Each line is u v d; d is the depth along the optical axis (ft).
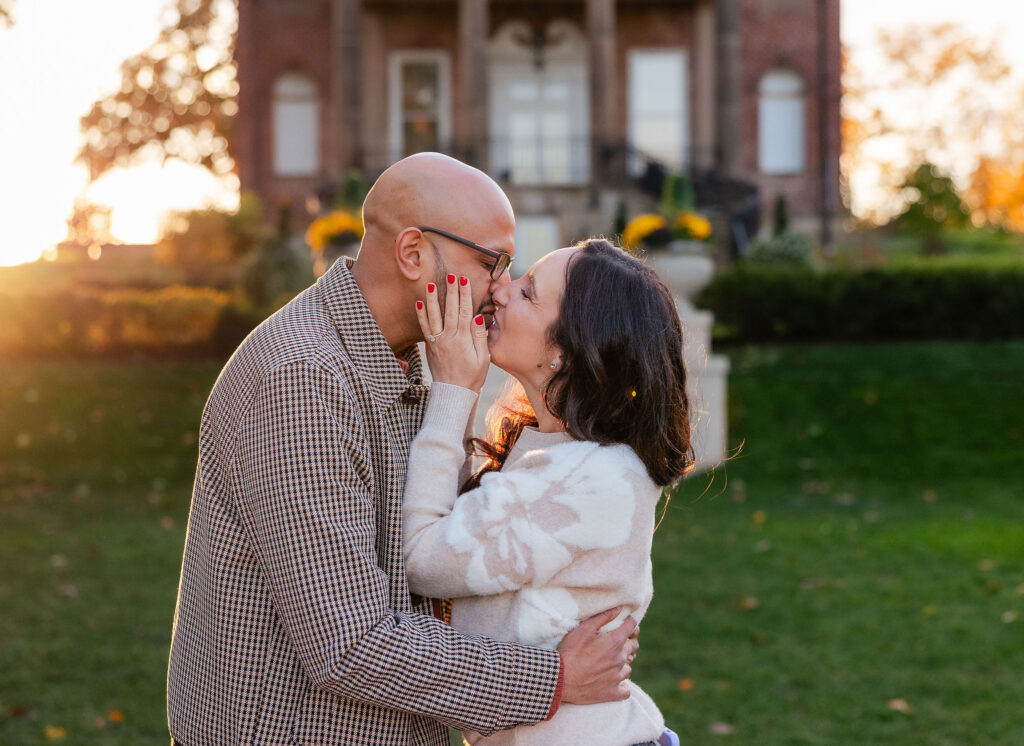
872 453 32.71
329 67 66.80
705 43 65.77
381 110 65.62
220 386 5.88
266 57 66.85
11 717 13.39
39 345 41.19
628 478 6.04
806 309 43.09
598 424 6.20
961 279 42.73
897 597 18.98
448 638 5.57
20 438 32.94
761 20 67.67
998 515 25.91
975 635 16.89
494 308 6.40
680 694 14.52
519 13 66.59
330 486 5.42
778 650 16.30
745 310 43.34
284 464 5.39
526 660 5.67
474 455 7.22
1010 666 15.57
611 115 60.34
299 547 5.36
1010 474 30.76
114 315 41.73
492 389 21.13
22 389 36.40
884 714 13.80
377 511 5.88
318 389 5.48
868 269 43.39
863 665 15.64
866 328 43.01
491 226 6.07
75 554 22.02
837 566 21.15
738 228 59.82
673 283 31.12
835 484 30.04
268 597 5.67
